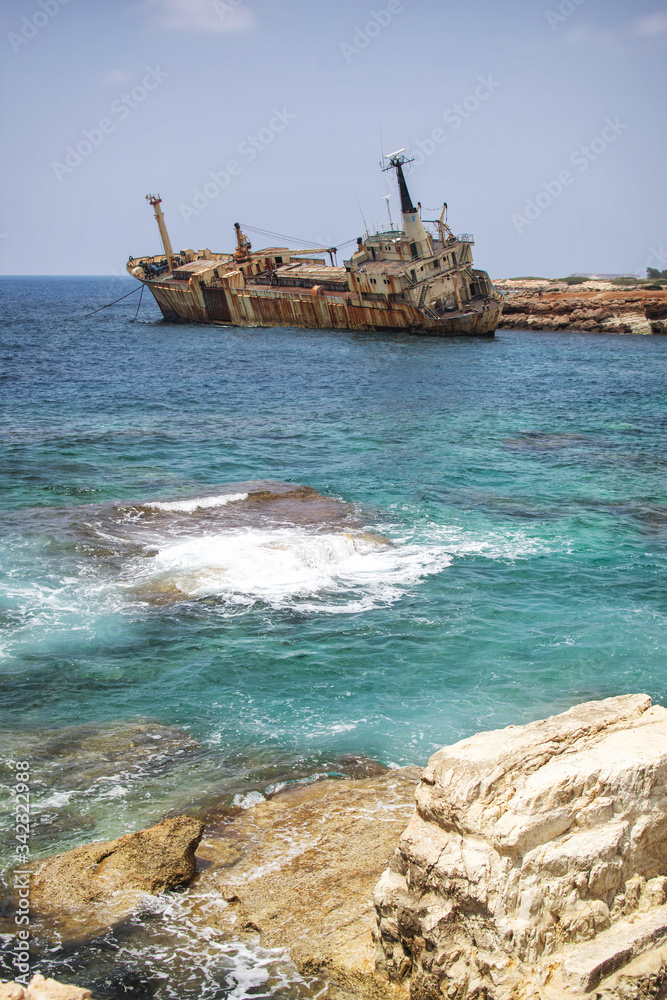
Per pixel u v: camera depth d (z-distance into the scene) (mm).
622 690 14562
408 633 16766
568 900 7078
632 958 6996
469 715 13641
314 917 8531
